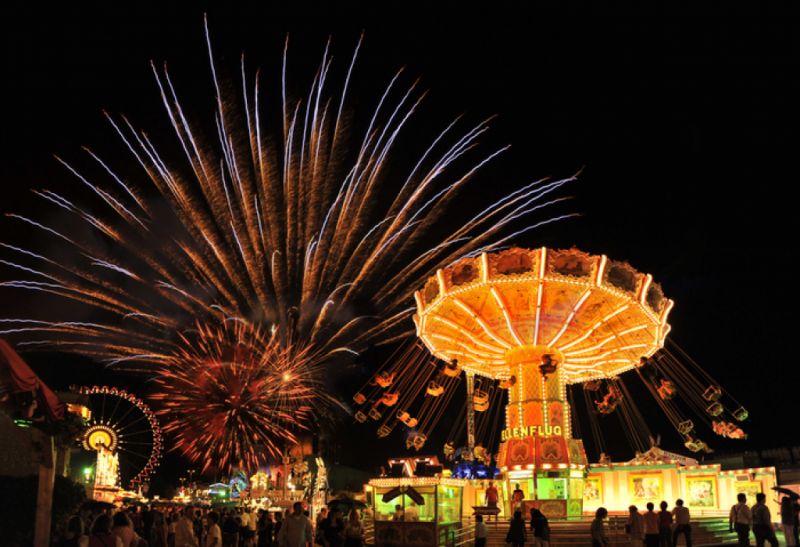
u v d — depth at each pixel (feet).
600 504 96.27
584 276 80.33
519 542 59.26
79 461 94.12
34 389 43.80
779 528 81.30
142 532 58.70
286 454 129.08
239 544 66.69
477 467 94.63
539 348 90.63
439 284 85.10
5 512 43.37
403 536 65.82
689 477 92.79
